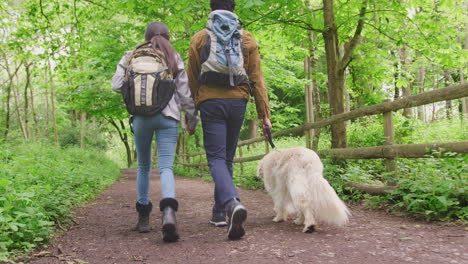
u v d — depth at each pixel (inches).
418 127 235.8
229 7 117.1
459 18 263.7
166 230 105.5
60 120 1122.7
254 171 301.1
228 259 89.0
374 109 163.0
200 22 233.8
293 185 114.7
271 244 99.9
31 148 347.3
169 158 115.1
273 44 355.3
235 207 100.4
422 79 650.2
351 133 285.1
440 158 129.6
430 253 84.4
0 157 210.1
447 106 450.3
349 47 239.0
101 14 427.8
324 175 189.9
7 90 887.1
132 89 110.0
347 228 115.0
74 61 462.6
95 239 119.9
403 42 266.4
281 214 133.0
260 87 117.0
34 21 422.9
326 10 240.7
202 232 122.4
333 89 240.1
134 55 115.3
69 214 155.9
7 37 613.0
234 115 114.9
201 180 399.5
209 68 109.2
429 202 123.6
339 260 82.7
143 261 93.3
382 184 180.1
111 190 295.9
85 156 522.3
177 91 116.3
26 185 161.2
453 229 106.1
